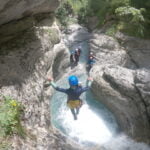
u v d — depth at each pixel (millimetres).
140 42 14406
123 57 13836
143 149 7531
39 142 5824
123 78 8820
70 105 6109
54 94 9453
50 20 9656
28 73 7098
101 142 7734
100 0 19750
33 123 6340
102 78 9500
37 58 7801
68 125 8219
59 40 10023
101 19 17594
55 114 8562
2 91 5977
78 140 7648
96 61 13539
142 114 8031
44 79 7914
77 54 12398
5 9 6129
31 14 8258
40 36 8469
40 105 7156
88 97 9945
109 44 14438
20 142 5266
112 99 8727
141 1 15750
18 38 7871
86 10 20125
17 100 6117
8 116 5113
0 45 7375
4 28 7449
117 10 15047
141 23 15156
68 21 18531
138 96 8211
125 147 7605
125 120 8234
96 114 8953
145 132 7930
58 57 9961
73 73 11805
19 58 7191
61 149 6191
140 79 8430
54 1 8891
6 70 6602
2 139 4984
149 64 13164
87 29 18641
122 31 15102
